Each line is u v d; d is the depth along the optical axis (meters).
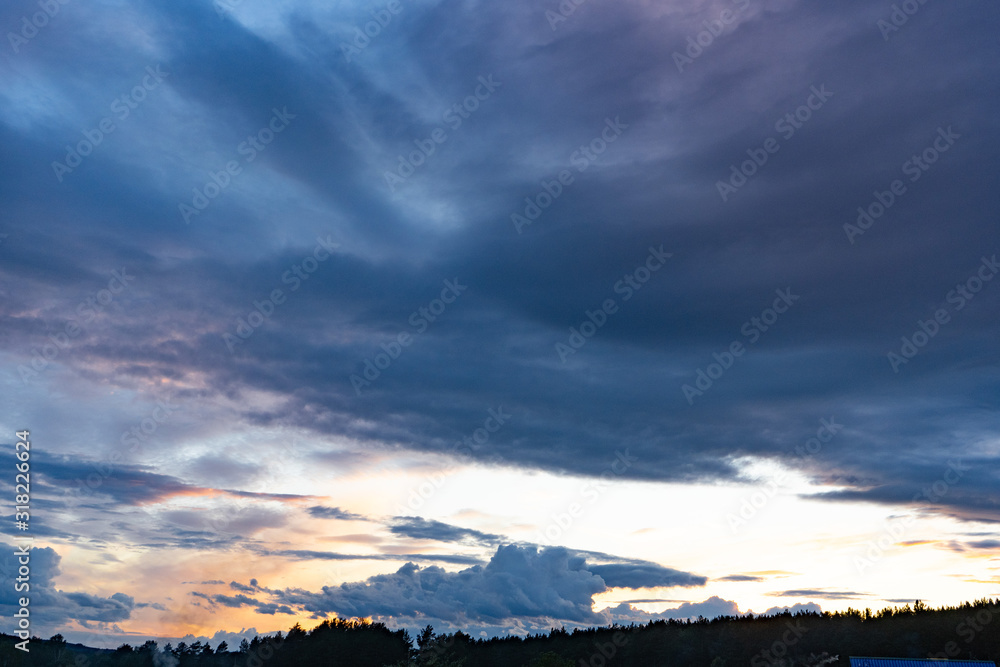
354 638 121.75
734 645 122.75
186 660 105.06
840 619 127.12
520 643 132.25
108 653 98.31
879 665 82.00
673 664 119.62
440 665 112.69
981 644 107.94
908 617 122.75
